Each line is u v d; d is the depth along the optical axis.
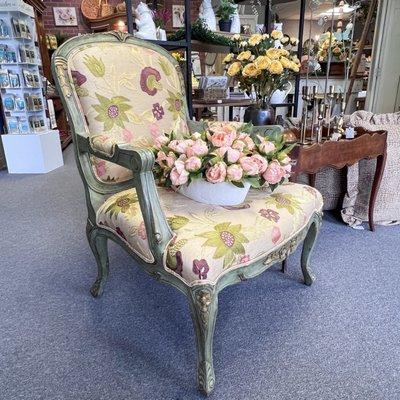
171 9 4.80
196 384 0.94
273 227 0.94
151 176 0.82
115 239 1.06
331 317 1.19
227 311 1.24
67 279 1.45
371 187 1.82
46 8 5.29
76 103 1.05
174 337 1.12
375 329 1.13
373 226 1.84
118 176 1.15
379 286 1.36
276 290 1.36
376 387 0.92
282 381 0.94
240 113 2.78
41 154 3.12
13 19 2.85
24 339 1.11
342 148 1.51
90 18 5.31
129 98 1.15
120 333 1.14
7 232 1.91
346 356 1.02
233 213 0.94
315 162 1.43
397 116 1.89
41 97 3.24
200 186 0.95
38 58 3.34
